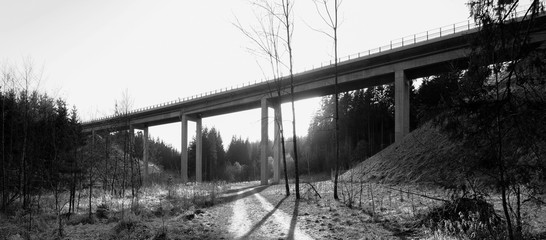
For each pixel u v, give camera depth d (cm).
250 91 5875
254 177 9600
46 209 1862
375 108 6375
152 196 2731
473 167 653
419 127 753
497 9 629
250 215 1541
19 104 2114
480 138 638
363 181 2783
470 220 804
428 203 1366
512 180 618
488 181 673
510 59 620
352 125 6556
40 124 2142
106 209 1773
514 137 615
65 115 2828
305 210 1562
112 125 3547
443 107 680
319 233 1045
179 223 1303
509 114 605
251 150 11750
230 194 2934
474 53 664
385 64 4228
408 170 2528
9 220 1578
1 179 2119
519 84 609
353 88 4975
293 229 1134
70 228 1320
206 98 6575
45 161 2102
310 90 5112
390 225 1088
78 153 2117
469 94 646
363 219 1233
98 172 3019
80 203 2144
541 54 588
